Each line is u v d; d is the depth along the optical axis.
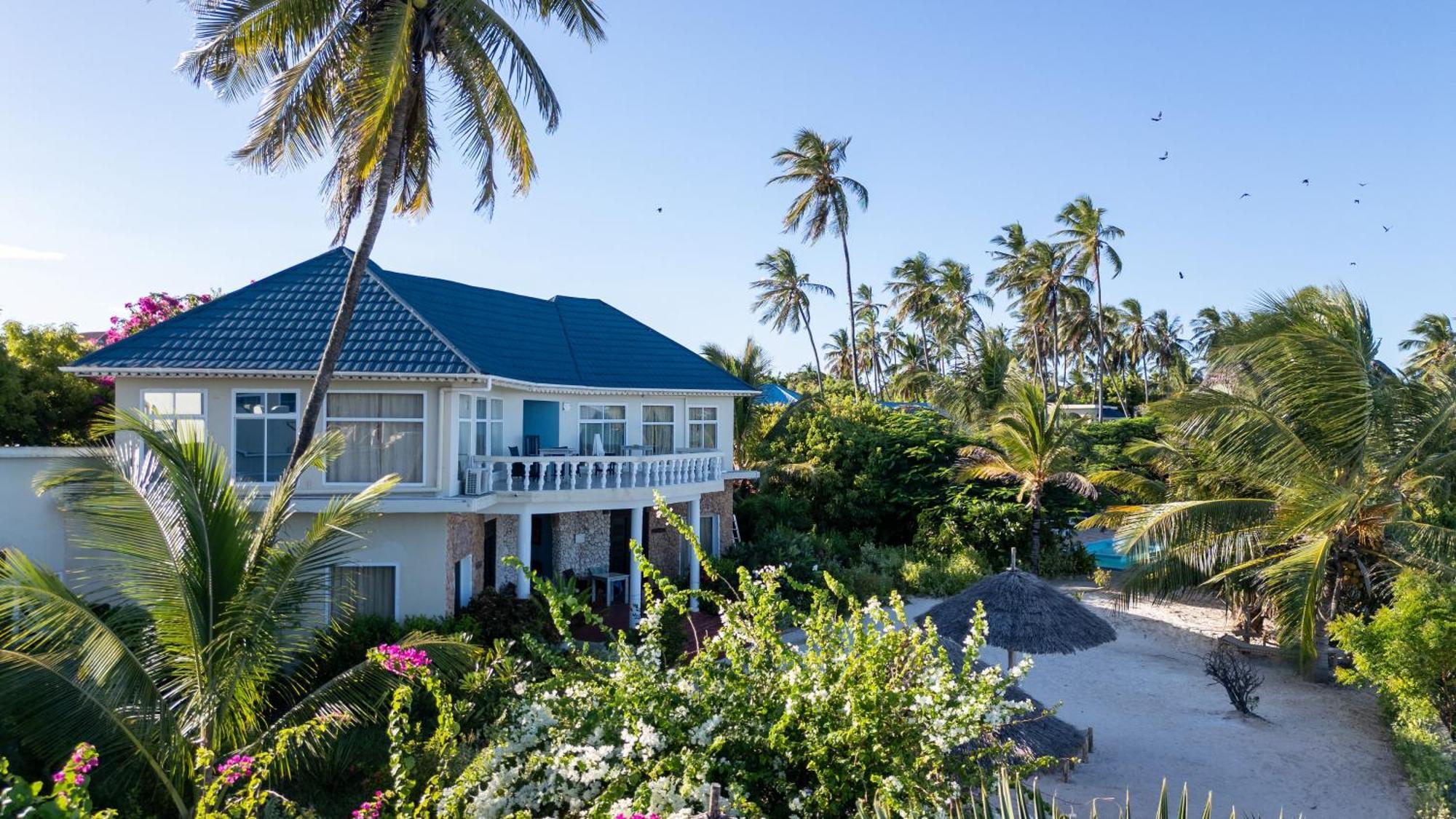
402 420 18.83
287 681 15.16
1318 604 20.16
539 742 7.57
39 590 10.02
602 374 25.84
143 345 18.47
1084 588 29.64
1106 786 14.18
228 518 11.14
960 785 7.07
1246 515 20.22
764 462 35.12
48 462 16.89
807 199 51.09
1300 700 18.89
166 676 11.52
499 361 22.84
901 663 7.63
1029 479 30.94
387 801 8.16
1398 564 18.78
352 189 18.33
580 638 20.08
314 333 19.39
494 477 21.28
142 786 10.94
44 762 11.12
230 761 8.68
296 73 15.85
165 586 10.77
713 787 5.84
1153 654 22.67
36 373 23.22
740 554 26.92
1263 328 18.66
